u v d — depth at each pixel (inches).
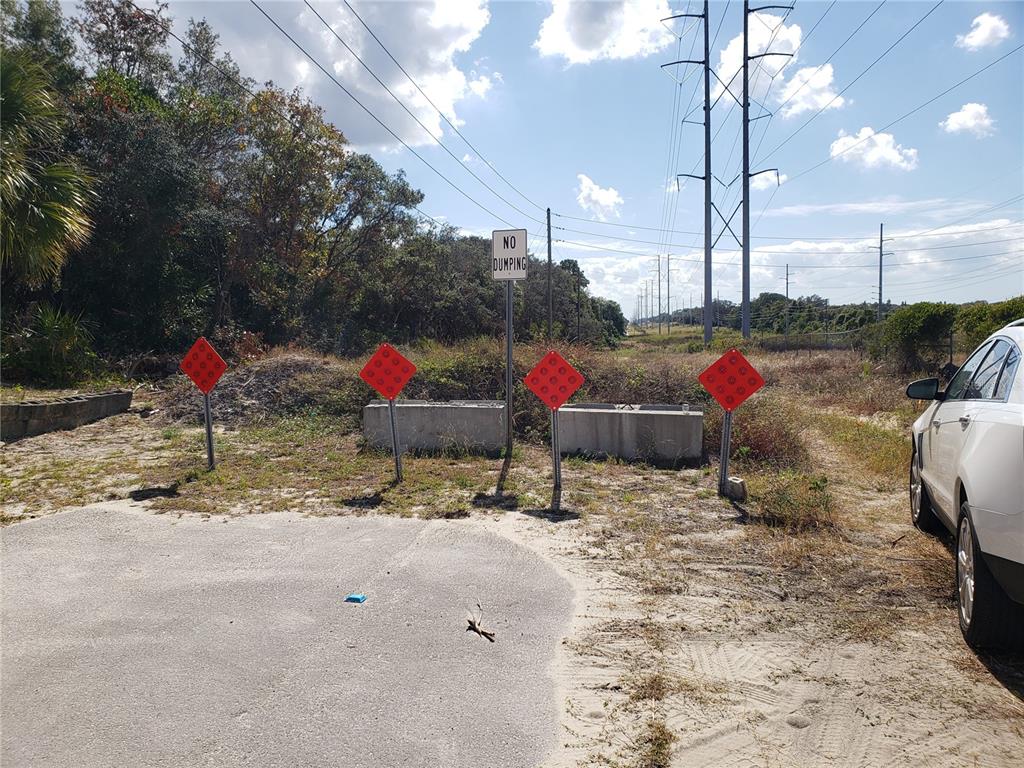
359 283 1242.0
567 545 228.8
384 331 1282.0
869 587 193.2
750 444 372.2
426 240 1348.4
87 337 701.9
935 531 239.0
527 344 540.1
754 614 175.8
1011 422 144.0
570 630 166.7
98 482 315.3
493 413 382.0
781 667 149.3
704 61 1302.9
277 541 232.2
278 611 176.7
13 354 608.1
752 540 233.8
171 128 869.2
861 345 1162.6
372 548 225.0
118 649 156.2
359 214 1228.5
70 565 209.5
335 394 491.2
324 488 304.8
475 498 287.9
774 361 919.7
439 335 1373.0
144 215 809.5
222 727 126.6
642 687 140.9
